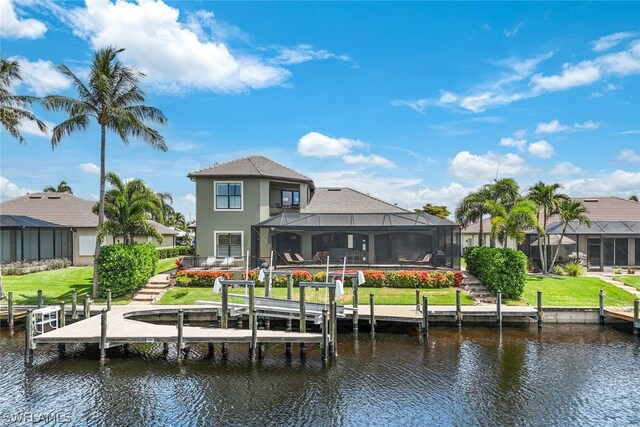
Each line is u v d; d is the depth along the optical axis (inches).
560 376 592.4
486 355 683.4
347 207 1430.9
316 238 1289.4
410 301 953.5
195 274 1083.3
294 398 520.7
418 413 482.0
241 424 455.8
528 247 1587.1
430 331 837.2
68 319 854.5
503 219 1167.6
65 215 1615.4
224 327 785.6
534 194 1275.8
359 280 831.7
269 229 1211.9
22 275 1285.7
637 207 1685.5
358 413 482.0
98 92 956.6
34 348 649.0
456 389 547.2
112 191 1133.1
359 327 862.5
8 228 1348.4
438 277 1060.5
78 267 1507.1
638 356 679.7
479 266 1110.4
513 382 570.3
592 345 740.0
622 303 969.5
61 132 965.2
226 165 1347.2
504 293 988.6
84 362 644.7
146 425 453.1
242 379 580.7
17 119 1037.2
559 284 1127.0
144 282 1074.7
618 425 457.1
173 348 713.0
